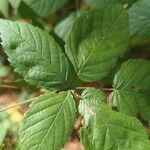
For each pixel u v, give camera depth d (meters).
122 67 0.27
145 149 0.24
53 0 0.39
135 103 0.27
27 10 0.40
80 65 0.26
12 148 0.45
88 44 0.25
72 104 0.25
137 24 0.37
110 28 0.25
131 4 0.37
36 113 0.24
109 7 0.25
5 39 0.25
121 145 0.24
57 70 0.26
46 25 0.49
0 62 0.49
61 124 0.24
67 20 0.40
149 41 0.46
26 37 0.25
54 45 0.26
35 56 0.25
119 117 0.25
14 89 0.56
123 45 0.25
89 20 0.25
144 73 0.27
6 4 0.37
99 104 0.25
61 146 0.24
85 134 0.24
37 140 0.24
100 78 0.26
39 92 0.41
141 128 0.25
